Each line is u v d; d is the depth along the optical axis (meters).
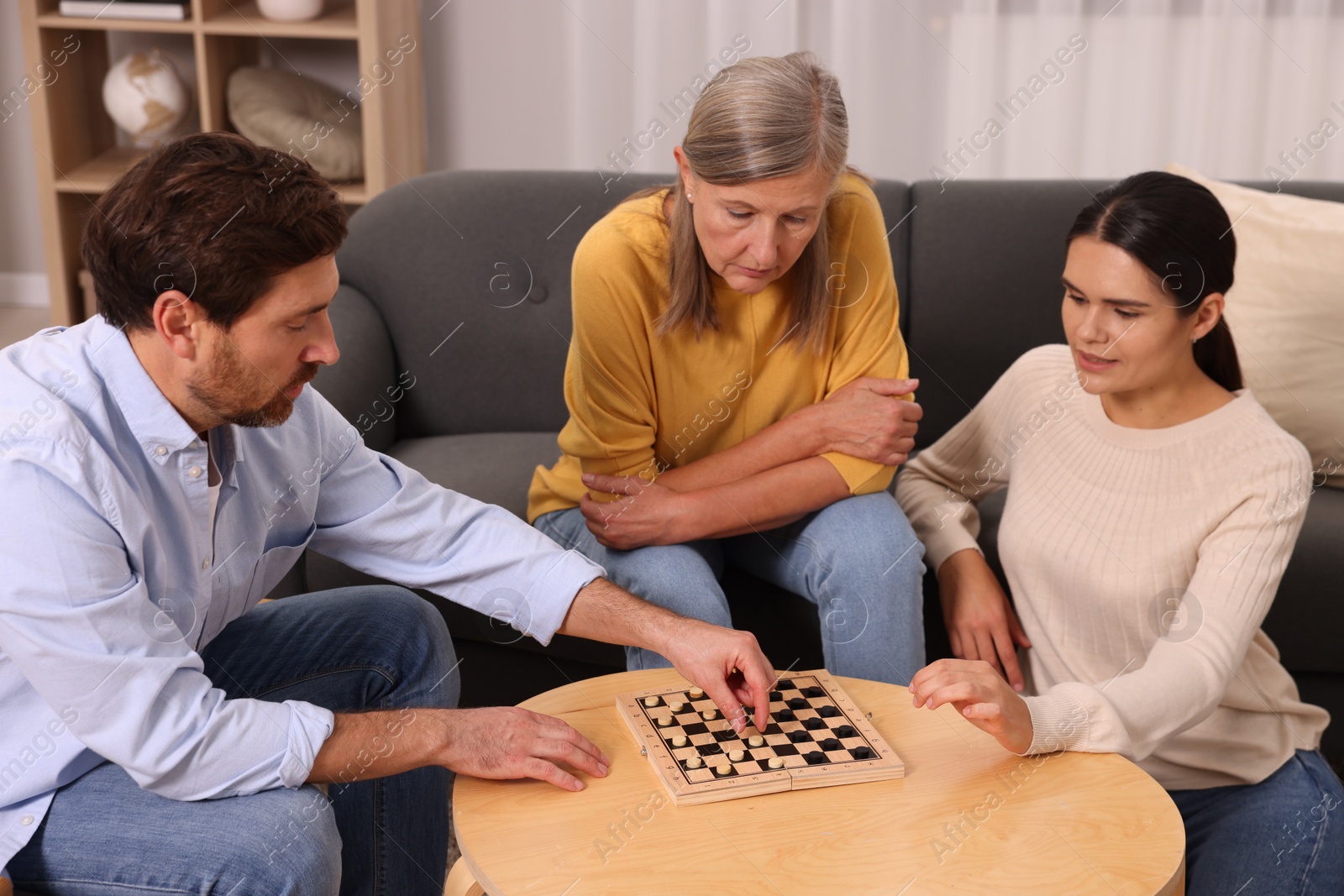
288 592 1.70
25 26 3.01
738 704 1.17
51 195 3.13
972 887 0.95
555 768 1.08
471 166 3.41
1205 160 3.06
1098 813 1.06
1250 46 2.97
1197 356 1.40
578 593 1.28
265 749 1.06
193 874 1.03
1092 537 1.40
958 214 2.11
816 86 1.29
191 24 2.99
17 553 0.98
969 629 1.48
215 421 1.09
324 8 3.12
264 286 1.00
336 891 1.09
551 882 0.95
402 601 1.37
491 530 1.33
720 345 1.54
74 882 1.05
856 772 1.10
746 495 1.50
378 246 2.12
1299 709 1.37
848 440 1.52
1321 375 1.85
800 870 0.97
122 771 1.10
